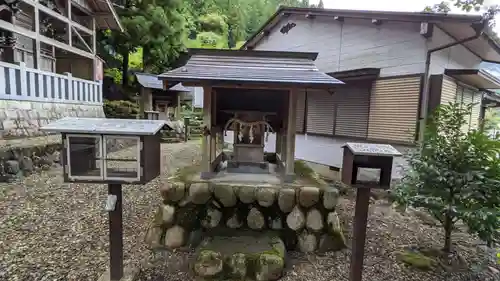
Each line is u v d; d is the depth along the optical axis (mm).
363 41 7324
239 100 5438
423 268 3406
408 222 4953
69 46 10555
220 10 34531
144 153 2660
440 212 3467
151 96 16188
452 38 6250
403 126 6352
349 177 2893
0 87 7254
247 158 5004
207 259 3115
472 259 3680
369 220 4996
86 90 11523
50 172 7141
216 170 5027
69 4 10562
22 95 7965
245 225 4004
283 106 5336
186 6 26594
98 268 3162
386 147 2973
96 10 12375
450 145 3535
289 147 4359
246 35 35781
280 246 3469
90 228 4148
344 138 7801
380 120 6871
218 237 3682
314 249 3887
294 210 3982
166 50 17594
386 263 3518
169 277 3139
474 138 3424
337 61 8055
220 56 4734
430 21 5637
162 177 7410
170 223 3896
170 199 3979
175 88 16906
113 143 2969
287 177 4363
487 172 3307
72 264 3223
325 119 8406
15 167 6344
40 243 3662
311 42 8797
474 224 3254
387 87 6730
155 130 2631
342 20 7746
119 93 17484
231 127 5516
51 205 4969
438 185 3541
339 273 3326
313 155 8805
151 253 3627
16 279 2893
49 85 9148
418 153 3865
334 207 4012
